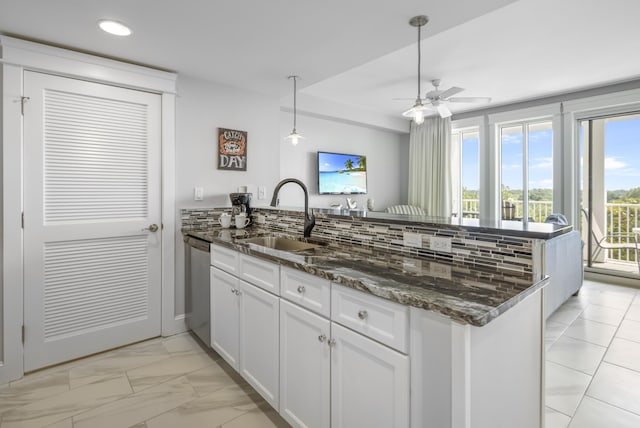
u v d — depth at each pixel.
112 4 1.75
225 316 2.14
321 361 1.41
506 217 5.28
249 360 1.90
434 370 1.02
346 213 2.15
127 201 2.56
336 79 3.93
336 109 4.91
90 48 2.28
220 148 3.02
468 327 0.92
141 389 2.04
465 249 1.46
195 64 2.57
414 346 1.06
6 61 2.06
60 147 2.28
